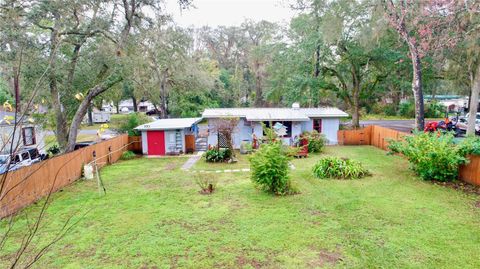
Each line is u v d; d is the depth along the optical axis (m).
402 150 11.30
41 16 12.30
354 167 11.23
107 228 7.07
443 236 6.22
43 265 5.46
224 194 9.59
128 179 12.03
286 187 9.53
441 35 13.59
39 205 8.77
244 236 6.49
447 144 9.96
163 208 8.39
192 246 6.10
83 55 15.24
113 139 16.11
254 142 17.11
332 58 21.55
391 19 14.22
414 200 8.42
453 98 43.69
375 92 24.23
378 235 6.36
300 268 5.23
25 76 10.98
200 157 16.89
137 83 18.84
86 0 13.31
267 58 33.53
